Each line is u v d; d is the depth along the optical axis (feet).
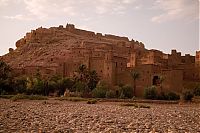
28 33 647.56
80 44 533.96
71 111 136.87
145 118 110.93
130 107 185.88
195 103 261.24
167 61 439.63
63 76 414.41
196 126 90.74
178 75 361.10
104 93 303.27
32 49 558.15
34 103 202.90
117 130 74.95
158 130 76.74
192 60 461.78
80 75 350.43
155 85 360.07
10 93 314.96
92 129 75.87
